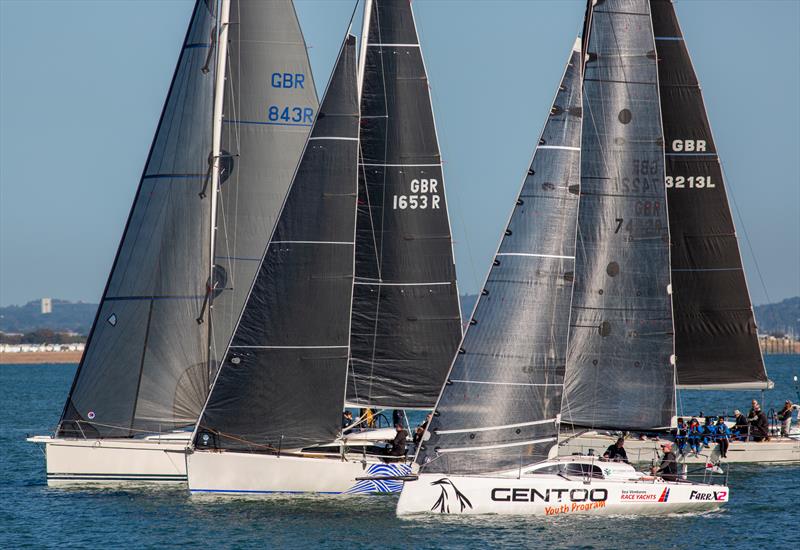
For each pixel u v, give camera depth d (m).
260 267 152.50
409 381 168.12
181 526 140.38
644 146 158.25
